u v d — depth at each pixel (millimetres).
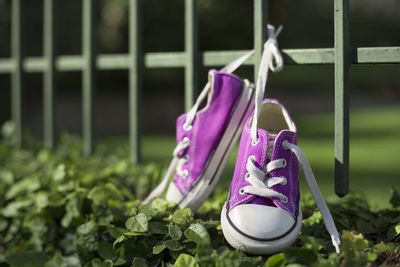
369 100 11039
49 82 2322
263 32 1427
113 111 7539
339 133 1295
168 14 7293
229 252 1020
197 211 1473
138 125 1911
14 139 2676
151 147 5453
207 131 1318
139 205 1337
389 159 4594
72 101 7465
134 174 1938
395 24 16016
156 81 8023
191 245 1154
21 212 1661
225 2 7480
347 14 1295
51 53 2295
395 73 13391
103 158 2387
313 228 1247
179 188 1338
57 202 1521
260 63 1400
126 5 7477
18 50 2500
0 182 1862
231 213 1115
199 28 7496
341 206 1493
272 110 1282
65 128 7016
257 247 1034
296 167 1187
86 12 2082
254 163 1149
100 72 7965
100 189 1427
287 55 1396
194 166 1320
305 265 999
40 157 2217
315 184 1151
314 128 7117
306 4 13172
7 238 1714
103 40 7535
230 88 1316
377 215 1437
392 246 1096
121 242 1244
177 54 1746
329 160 4547
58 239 1574
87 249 1339
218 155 1320
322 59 1342
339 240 1076
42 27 5969
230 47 7574
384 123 7449
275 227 1045
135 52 1860
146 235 1220
